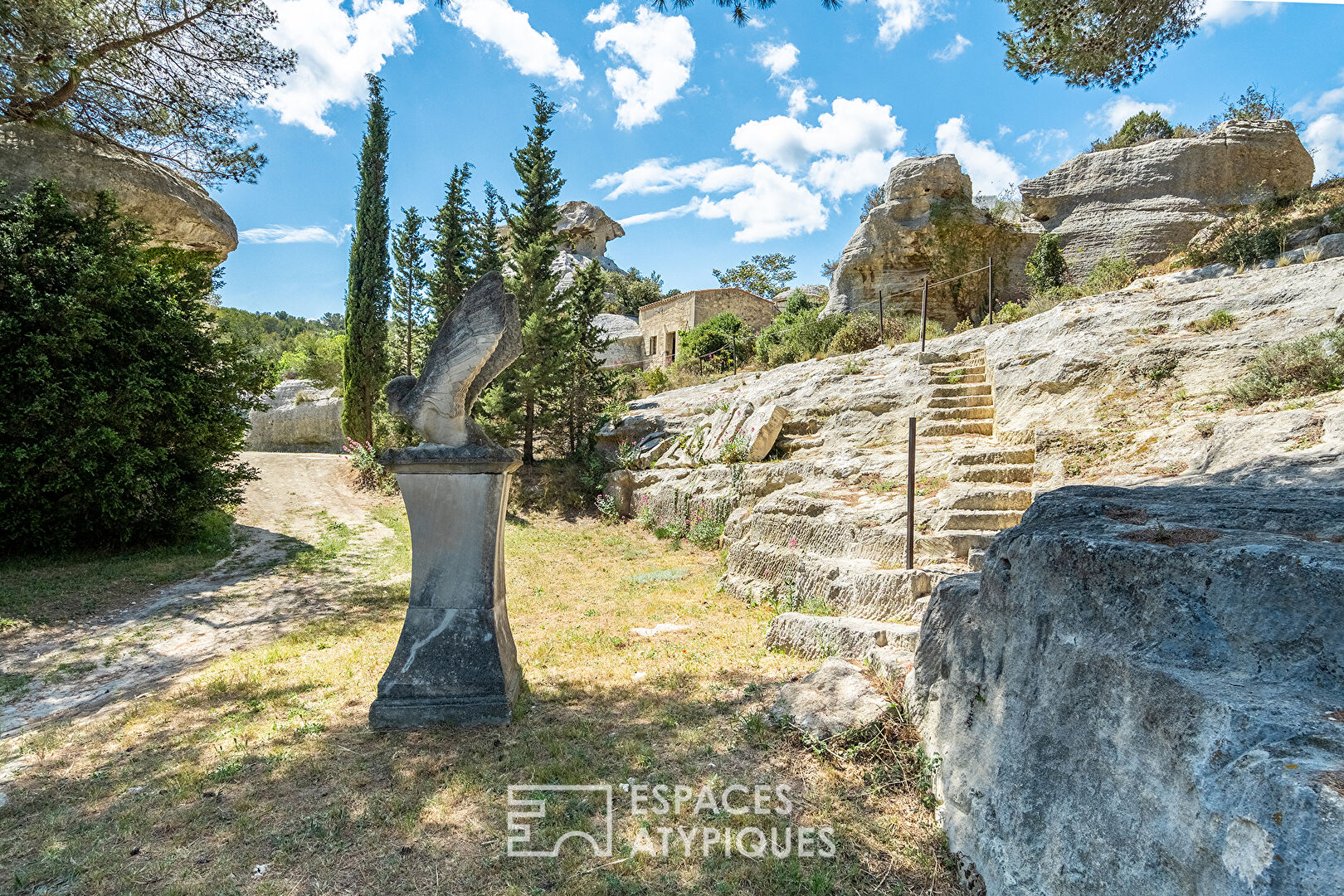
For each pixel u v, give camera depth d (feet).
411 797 10.56
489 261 52.75
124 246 33.12
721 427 41.50
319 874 8.80
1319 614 5.55
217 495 36.24
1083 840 6.64
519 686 14.80
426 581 13.62
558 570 30.50
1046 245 58.54
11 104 34.40
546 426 50.93
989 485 22.12
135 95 38.37
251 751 12.30
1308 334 21.52
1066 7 33.94
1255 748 4.95
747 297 97.40
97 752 12.77
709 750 11.85
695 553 33.40
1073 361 26.71
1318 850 4.17
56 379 29.40
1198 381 22.67
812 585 21.08
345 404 67.21
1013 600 8.63
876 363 42.32
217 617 24.06
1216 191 61.52
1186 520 7.68
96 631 22.50
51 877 8.83
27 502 29.91
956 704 9.86
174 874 8.86
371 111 68.13
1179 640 6.32
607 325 111.24
